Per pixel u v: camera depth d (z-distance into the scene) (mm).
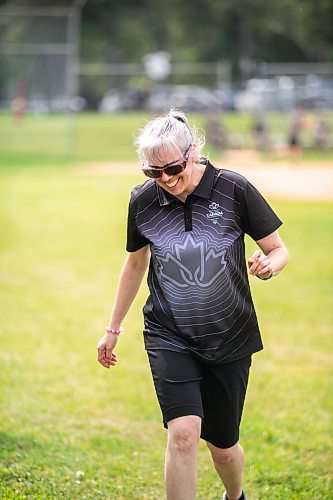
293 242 24234
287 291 17812
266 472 8617
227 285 6539
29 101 54281
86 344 13664
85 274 19547
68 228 26484
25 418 10102
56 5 52906
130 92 72375
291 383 11766
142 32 93812
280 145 56594
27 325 14781
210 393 6688
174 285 6559
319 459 9078
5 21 52969
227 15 93438
